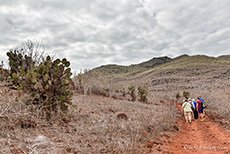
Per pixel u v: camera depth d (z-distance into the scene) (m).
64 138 3.58
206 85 50.69
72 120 5.47
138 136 4.61
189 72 85.00
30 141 2.99
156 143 4.84
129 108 10.63
